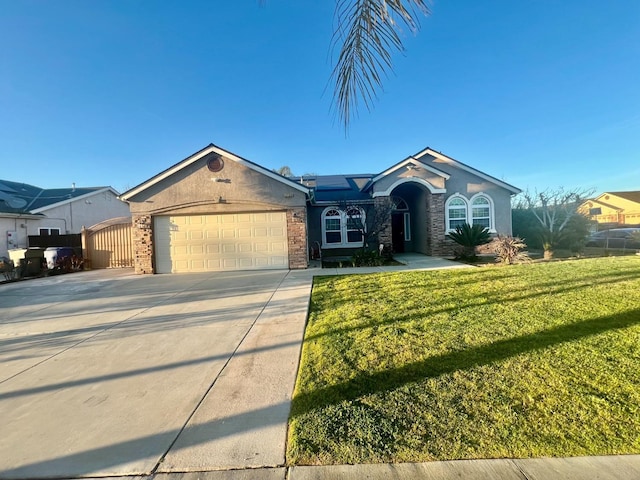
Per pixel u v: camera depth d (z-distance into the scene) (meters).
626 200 40.84
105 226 17.30
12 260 16.19
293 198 13.40
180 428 2.99
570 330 4.77
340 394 3.40
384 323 5.60
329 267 13.57
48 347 5.34
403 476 2.30
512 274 9.43
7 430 3.06
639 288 7.00
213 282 10.84
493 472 2.29
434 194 16.16
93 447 2.78
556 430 2.66
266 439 2.78
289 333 5.49
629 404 2.96
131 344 5.32
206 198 13.47
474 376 3.60
